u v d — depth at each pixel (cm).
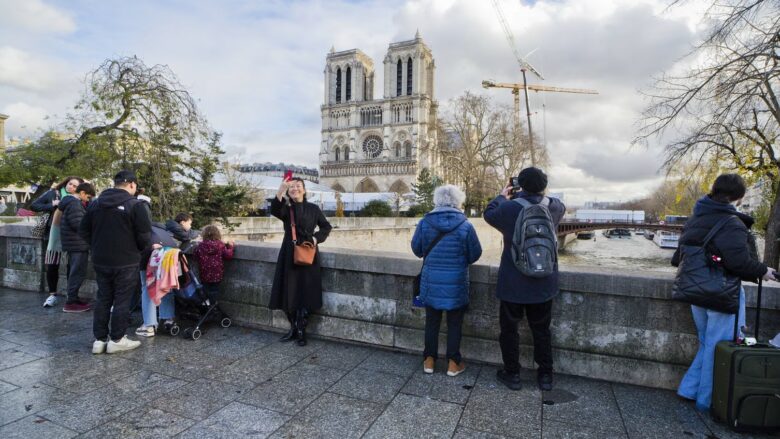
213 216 1645
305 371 413
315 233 485
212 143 1415
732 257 305
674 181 1451
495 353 435
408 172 9512
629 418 330
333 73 10819
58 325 545
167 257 479
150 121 1237
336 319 504
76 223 594
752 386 300
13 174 1324
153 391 364
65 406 335
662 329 384
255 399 352
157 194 1316
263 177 5575
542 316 369
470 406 346
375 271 476
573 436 304
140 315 599
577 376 411
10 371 401
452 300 386
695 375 350
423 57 9969
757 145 1255
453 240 388
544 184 362
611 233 12988
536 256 338
